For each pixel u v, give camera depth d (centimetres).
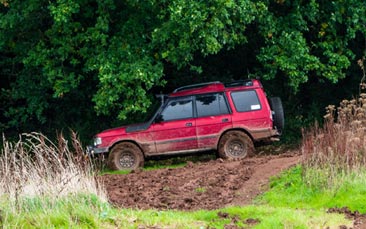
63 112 3950
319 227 1750
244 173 2578
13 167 1817
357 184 2036
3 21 3412
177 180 2614
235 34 3334
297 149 3431
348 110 2416
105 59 3300
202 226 1747
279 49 3559
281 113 3256
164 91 3922
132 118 3728
